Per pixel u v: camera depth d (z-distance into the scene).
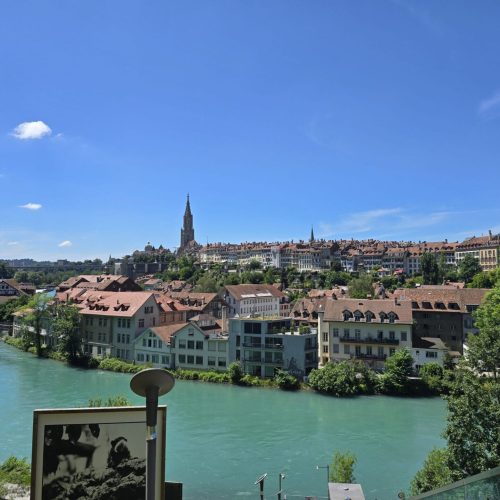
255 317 82.44
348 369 68.69
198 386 73.31
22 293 169.75
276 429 51.81
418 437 49.12
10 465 34.81
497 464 25.47
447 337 87.44
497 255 185.38
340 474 32.00
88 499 12.23
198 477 39.59
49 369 84.25
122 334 91.50
